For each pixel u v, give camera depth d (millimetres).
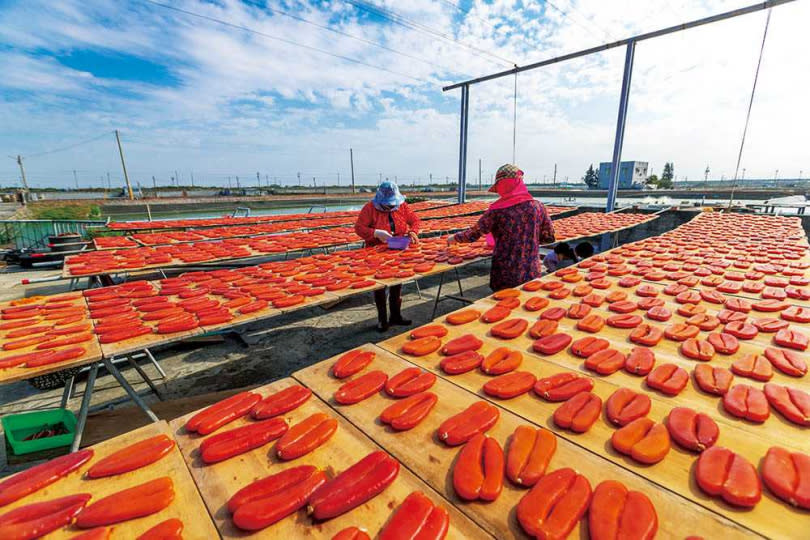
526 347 2131
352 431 1432
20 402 3592
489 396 1641
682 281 3299
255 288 3750
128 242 8156
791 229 7141
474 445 1288
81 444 2484
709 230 7148
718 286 3137
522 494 1106
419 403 1577
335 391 1707
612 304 2762
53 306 3279
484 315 2576
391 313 5391
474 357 1942
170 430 1437
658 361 1901
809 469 1108
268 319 5707
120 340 2506
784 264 4027
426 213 13883
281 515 1039
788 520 975
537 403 1585
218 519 1054
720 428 1369
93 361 2258
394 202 5504
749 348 2008
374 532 1008
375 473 1172
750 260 4285
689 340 2061
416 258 5062
